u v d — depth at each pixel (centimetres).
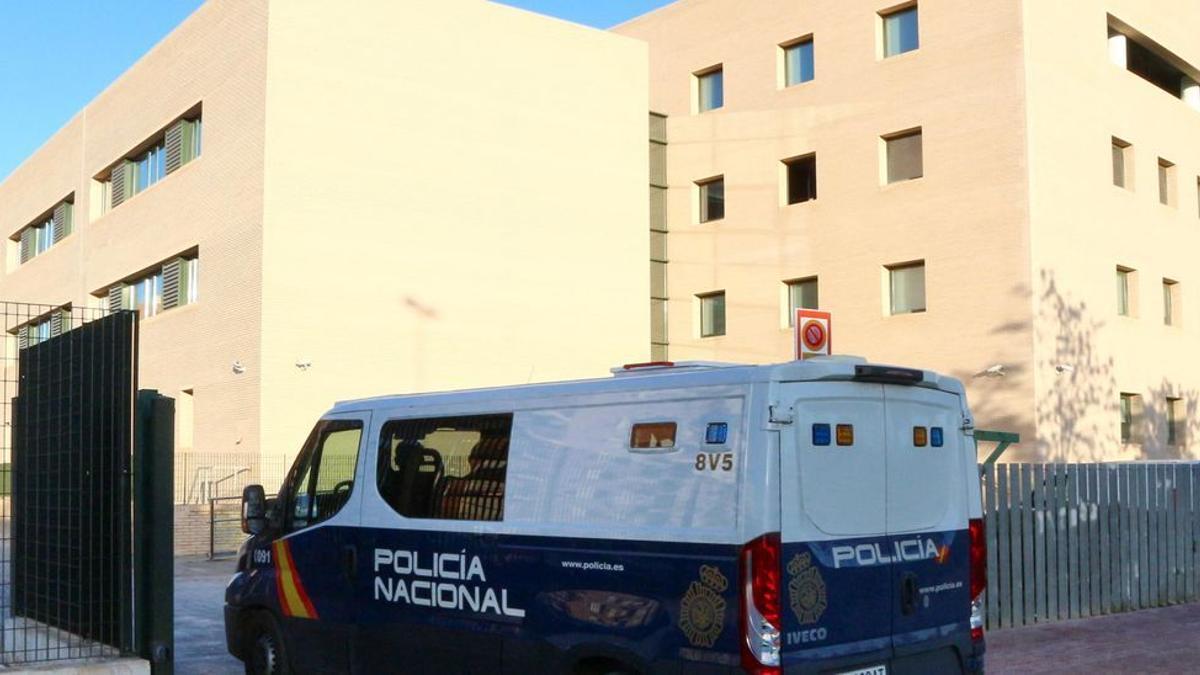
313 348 2519
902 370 687
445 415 807
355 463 862
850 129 2891
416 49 2712
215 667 1036
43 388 974
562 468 720
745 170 3131
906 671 671
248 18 2595
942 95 2695
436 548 786
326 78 2580
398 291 2642
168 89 2975
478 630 753
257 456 2447
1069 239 2609
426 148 2711
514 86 2872
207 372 2678
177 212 2883
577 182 2966
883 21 2873
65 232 3762
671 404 668
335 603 853
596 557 688
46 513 941
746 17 3167
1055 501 1312
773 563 611
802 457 633
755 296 3080
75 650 862
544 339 2867
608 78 3050
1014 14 2569
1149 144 2931
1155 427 2825
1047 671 1004
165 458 848
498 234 2811
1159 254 2922
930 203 2697
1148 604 1418
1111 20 2864
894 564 671
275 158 2503
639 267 3066
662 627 648
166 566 840
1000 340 2536
